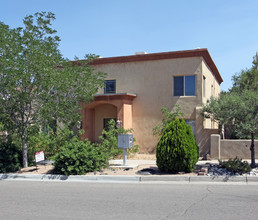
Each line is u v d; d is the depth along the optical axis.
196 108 17.30
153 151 18.38
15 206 7.20
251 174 10.44
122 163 13.89
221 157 14.90
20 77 11.37
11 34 11.95
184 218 6.02
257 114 10.89
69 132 14.38
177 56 18.11
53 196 8.24
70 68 13.52
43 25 12.31
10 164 12.26
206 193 8.34
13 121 12.91
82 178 10.94
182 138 10.93
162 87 18.39
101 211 6.64
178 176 10.39
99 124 20.30
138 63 19.06
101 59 19.77
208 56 18.53
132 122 18.92
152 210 6.65
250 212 6.39
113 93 19.02
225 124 13.45
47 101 12.20
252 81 22.03
